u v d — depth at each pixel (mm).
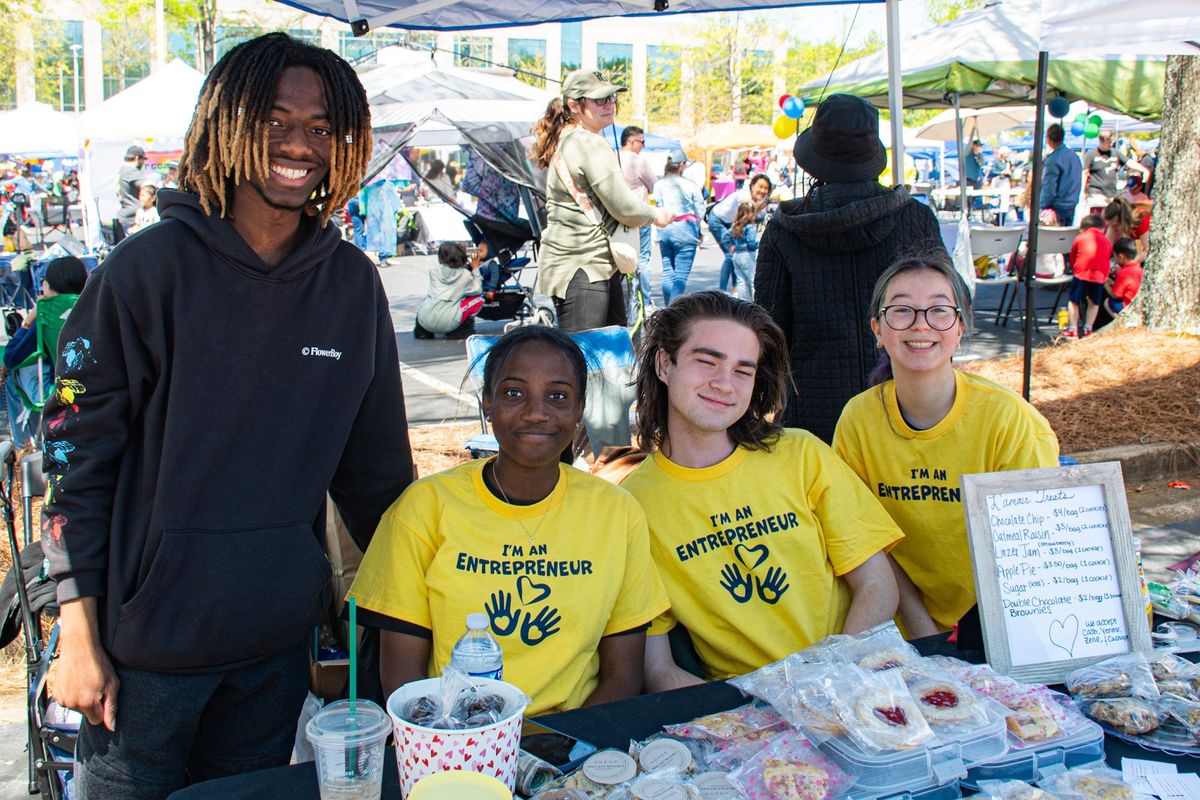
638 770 1729
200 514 1960
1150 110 10781
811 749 1736
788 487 2529
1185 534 5473
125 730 2020
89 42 43312
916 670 1892
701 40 44250
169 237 1925
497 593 2207
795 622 2469
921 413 2652
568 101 5531
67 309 6137
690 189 11656
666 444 2623
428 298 11867
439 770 1539
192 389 1934
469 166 11898
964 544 2650
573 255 5684
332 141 1985
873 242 3621
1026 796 1595
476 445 4867
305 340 2045
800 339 3836
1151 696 1900
